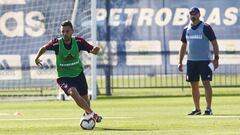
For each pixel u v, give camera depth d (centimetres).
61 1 6762
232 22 6919
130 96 6912
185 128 3416
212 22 6919
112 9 6906
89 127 3428
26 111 5125
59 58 3534
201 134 3080
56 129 3459
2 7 6806
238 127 3434
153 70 6931
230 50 6956
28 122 3978
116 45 6944
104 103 5956
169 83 7869
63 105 5853
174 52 6888
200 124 3641
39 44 6788
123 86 7181
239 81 7950
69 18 6756
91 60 6556
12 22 6800
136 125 3647
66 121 4022
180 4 6869
